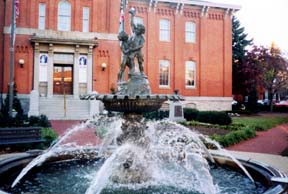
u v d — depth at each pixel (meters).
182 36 33.12
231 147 13.60
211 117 21.92
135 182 6.73
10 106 19.20
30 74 27.02
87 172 7.76
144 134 7.15
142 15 31.62
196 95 33.38
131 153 6.92
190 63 33.47
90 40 27.77
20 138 11.60
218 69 34.19
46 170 7.97
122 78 7.28
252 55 40.56
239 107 41.03
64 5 28.55
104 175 6.46
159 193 6.07
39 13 27.86
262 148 13.41
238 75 41.09
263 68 39.84
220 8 34.03
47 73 27.28
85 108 25.50
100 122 13.95
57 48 27.53
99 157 9.23
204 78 33.66
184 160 8.85
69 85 28.48
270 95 43.03
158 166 8.04
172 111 21.88
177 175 7.43
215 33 34.28
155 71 31.91
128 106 6.75
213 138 13.59
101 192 6.10
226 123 21.19
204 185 6.54
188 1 32.47
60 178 7.19
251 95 40.31
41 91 27.28
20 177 6.78
